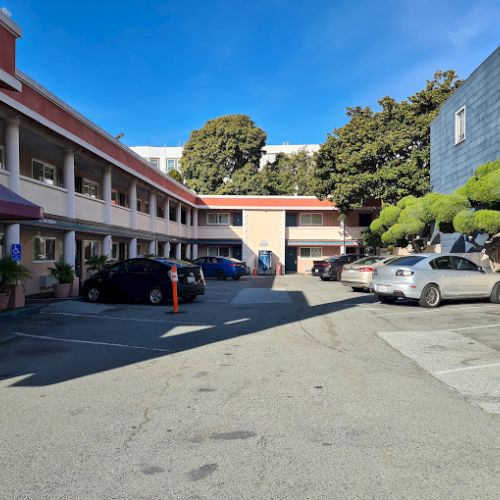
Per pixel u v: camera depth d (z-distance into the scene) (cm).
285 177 4709
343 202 3161
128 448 402
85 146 1683
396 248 3020
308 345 810
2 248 1545
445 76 3030
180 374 636
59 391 568
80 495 327
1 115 1280
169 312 1262
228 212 3944
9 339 888
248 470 359
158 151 6806
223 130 4481
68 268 1628
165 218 3048
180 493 328
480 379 598
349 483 338
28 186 1410
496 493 324
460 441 410
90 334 943
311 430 436
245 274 3353
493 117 1758
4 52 989
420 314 1151
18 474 358
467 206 1622
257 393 548
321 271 2736
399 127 3072
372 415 473
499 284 1358
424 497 319
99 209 1942
